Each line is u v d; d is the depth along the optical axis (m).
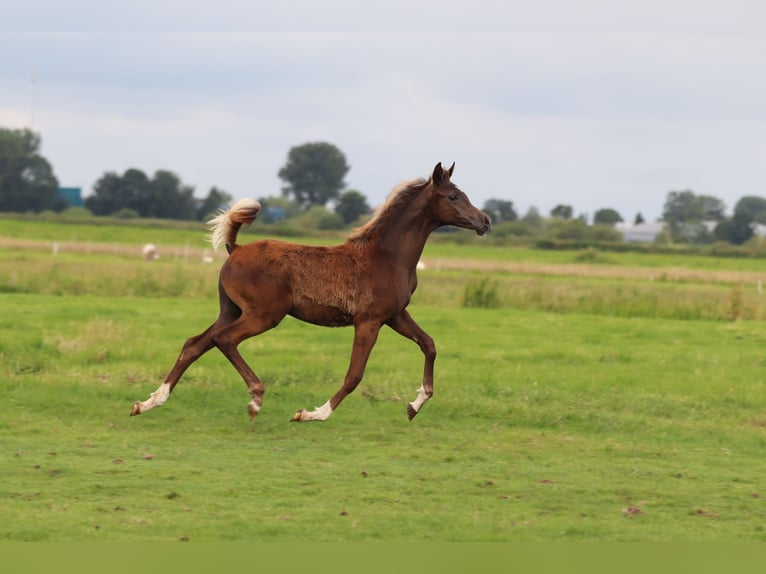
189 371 16.52
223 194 174.38
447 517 9.44
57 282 32.25
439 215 13.58
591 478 11.19
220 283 13.36
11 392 14.40
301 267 13.12
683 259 93.31
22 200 159.88
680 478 11.33
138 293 32.09
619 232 128.12
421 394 13.78
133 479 10.35
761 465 12.15
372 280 13.27
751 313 31.42
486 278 33.12
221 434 12.93
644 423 14.14
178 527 8.83
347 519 9.27
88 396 14.42
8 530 8.59
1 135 160.00
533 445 12.87
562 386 16.50
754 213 199.00
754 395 16.06
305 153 189.12
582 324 27.20
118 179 164.62
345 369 17.53
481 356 20.11
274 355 19.06
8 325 21.50
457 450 12.44
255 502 9.71
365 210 164.38
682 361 20.16
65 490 9.84
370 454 12.07
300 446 12.39
